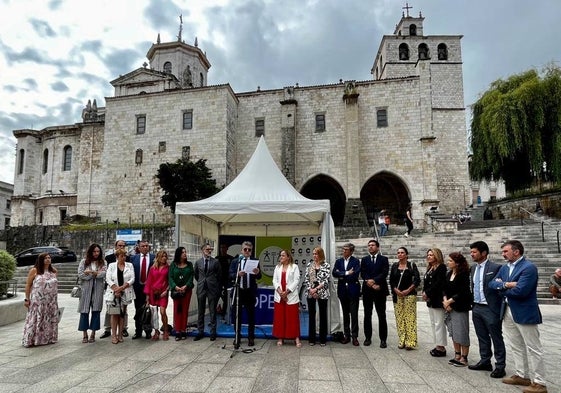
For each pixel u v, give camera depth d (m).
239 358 6.32
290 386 5.01
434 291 6.55
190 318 8.91
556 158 24.41
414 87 30.70
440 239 18.80
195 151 31.08
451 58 42.12
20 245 29.47
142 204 31.55
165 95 32.53
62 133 39.62
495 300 5.61
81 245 26.05
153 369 5.70
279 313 7.27
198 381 5.18
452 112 39.47
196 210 8.44
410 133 30.22
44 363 6.01
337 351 6.85
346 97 30.52
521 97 24.97
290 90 32.12
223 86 31.38
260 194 9.16
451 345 7.51
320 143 31.30
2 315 9.23
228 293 9.02
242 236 10.50
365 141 30.78
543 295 13.09
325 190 35.53
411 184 29.62
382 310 7.22
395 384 5.13
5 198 56.06
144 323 7.45
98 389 4.86
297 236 10.55
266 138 32.25
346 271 7.60
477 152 28.06
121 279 7.46
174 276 7.61
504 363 5.49
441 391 4.89
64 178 38.75
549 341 7.69
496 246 17.25
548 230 18.44
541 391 4.79
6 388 4.89
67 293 16.83
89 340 7.46
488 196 52.78
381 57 45.91
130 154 32.47
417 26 44.78
